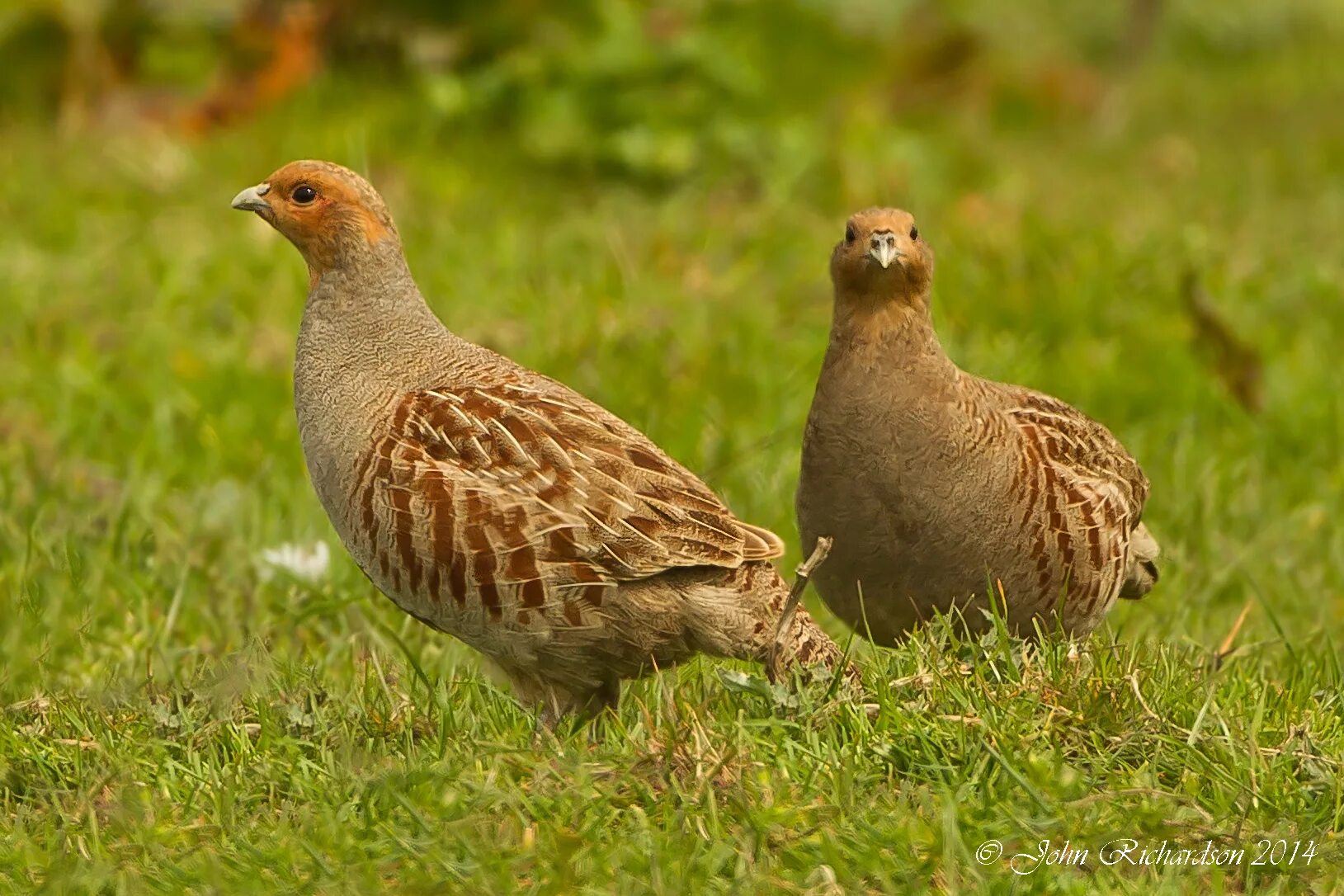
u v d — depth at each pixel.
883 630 10.21
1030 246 18.09
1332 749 8.67
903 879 7.47
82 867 7.56
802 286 17.47
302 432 9.62
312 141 21.14
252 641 9.80
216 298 16.61
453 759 8.38
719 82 21.36
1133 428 15.09
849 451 9.76
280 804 8.34
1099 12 33.12
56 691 9.96
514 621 8.90
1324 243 20.08
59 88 22.86
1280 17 33.94
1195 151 25.11
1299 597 12.21
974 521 9.73
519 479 8.82
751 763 8.26
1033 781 8.12
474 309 16.33
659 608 8.92
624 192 20.64
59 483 13.06
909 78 27.03
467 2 22.98
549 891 7.35
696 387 14.84
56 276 17.06
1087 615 10.27
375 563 9.20
